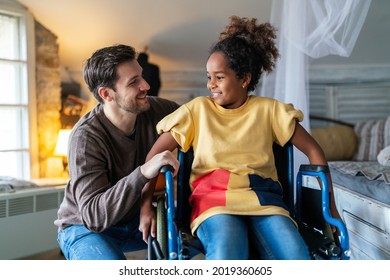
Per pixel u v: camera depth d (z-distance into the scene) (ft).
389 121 10.58
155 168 4.09
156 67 10.77
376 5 9.44
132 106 4.81
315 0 6.81
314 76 12.59
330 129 11.14
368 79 12.50
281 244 3.75
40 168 10.13
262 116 4.58
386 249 5.29
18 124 9.90
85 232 4.79
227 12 10.06
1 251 7.73
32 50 9.87
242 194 4.14
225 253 3.53
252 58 4.59
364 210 5.94
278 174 4.82
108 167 4.89
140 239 5.24
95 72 4.83
